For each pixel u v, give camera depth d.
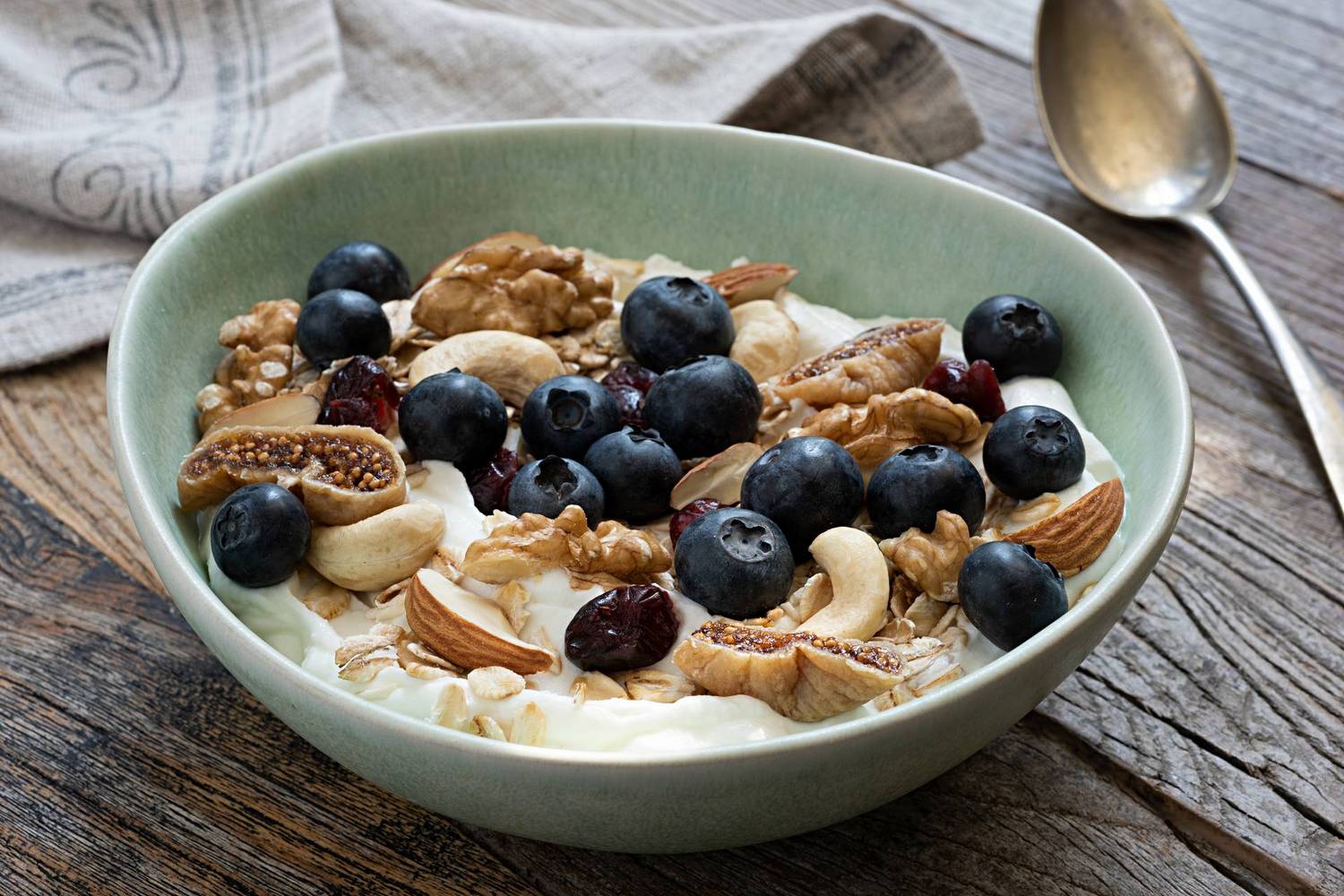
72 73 0.50
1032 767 0.38
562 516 0.38
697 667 0.36
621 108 0.50
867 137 0.51
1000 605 0.36
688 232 0.45
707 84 0.51
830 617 0.37
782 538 0.38
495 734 0.36
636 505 0.39
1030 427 0.39
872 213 0.44
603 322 0.43
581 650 0.36
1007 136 0.52
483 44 0.52
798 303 0.44
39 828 0.37
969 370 0.41
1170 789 0.38
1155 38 0.51
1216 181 0.50
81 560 0.41
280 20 0.51
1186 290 0.48
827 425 0.40
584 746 0.35
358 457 0.39
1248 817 0.37
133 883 0.36
